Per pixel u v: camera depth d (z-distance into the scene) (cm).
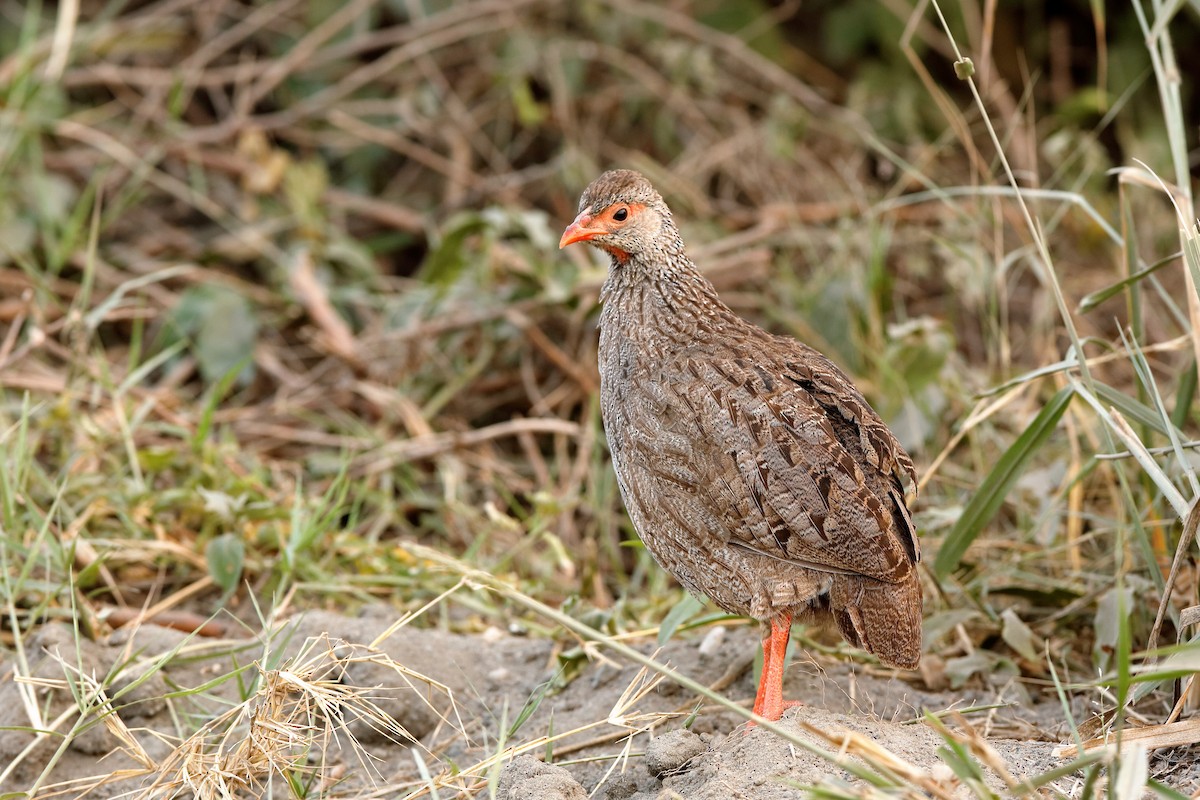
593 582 960
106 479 970
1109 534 921
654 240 777
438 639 843
